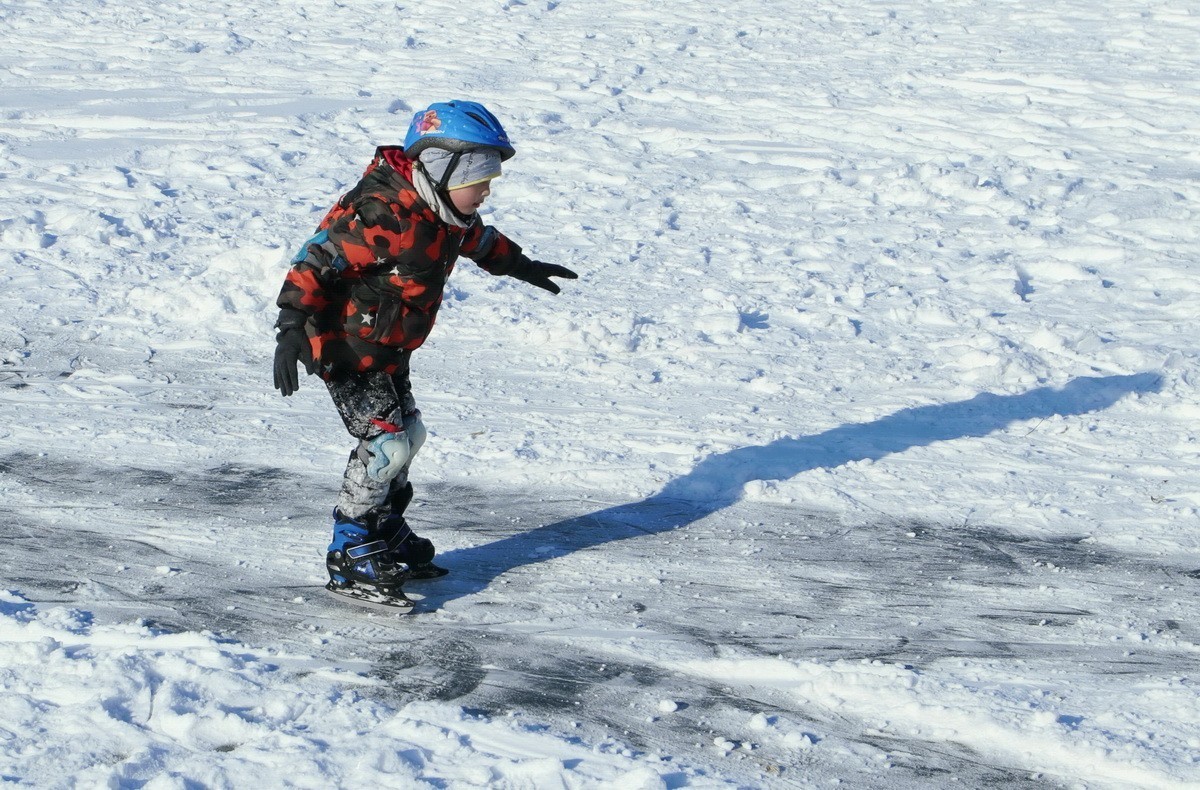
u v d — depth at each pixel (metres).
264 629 4.82
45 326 8.59
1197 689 4.44
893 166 14.15
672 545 5.82
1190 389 8.04
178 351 8.30
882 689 4.38
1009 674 4.60
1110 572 5.64
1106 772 3.89
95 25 21.02
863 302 9.80
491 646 4.75
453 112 4.57
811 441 7.10
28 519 5.85
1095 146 15.19
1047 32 21.48
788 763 3.94
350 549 5.09
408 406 5.12
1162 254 11.23
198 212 11.64
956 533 6.05
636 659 4.68
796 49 20.25
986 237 11.73
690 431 7.17
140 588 5.16
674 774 3.76
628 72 18.52
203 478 6.41
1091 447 7.16
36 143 14.08
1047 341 8.80
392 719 4.05
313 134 14.86
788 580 5.48
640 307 9.45
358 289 4.74
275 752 3.77
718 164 14.28
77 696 4.09
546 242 11.22
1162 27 21.77
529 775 3.71
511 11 22.94
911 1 24.22
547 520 6.06
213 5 22.98
